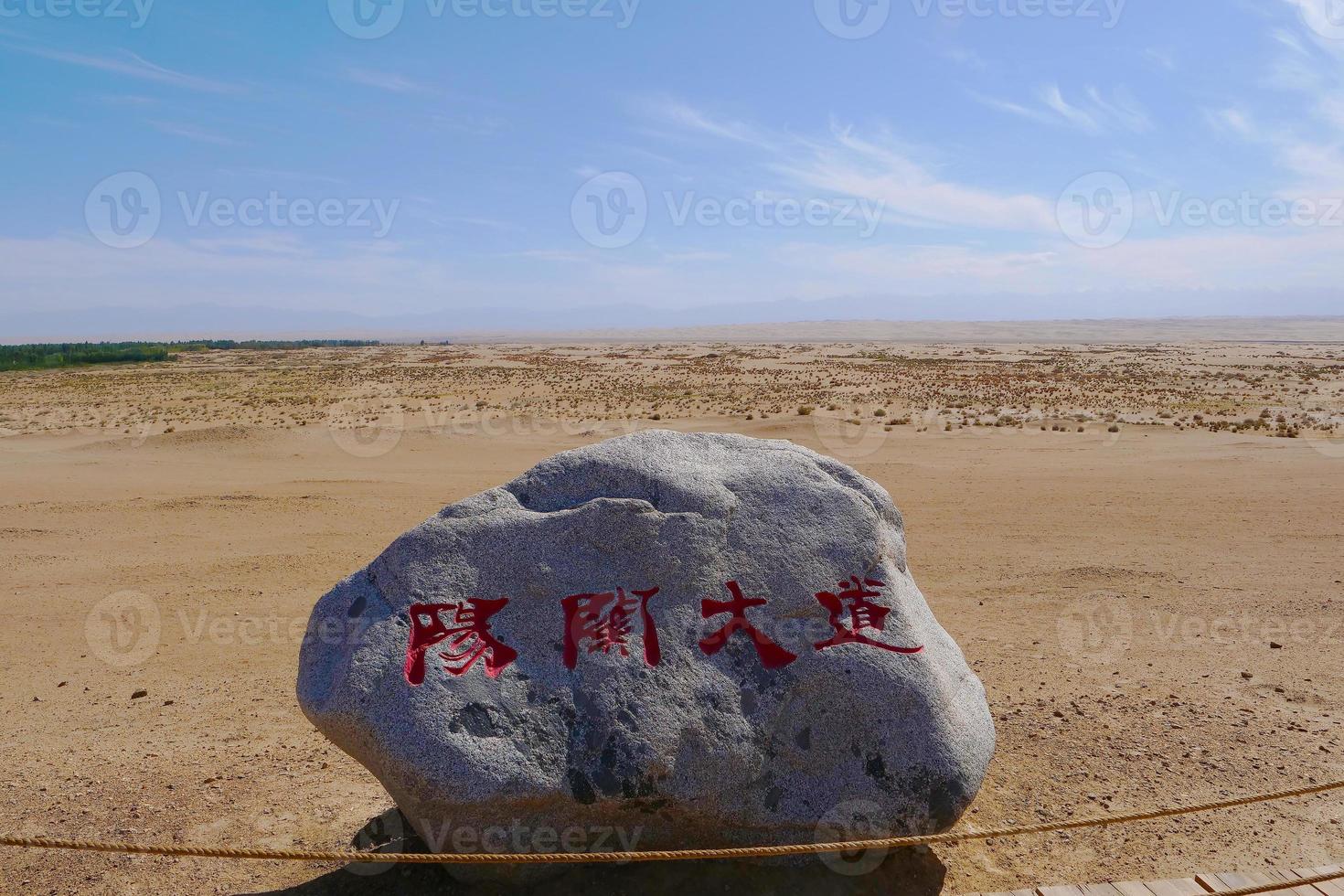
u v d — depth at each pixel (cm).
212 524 1905
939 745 607
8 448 3309
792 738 602
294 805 741
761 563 641
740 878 603
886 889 612
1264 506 1994
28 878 629
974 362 8488
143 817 721
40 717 948
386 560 621
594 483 662
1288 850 671
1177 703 940
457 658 582
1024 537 1753
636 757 567
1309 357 9300
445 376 7294
